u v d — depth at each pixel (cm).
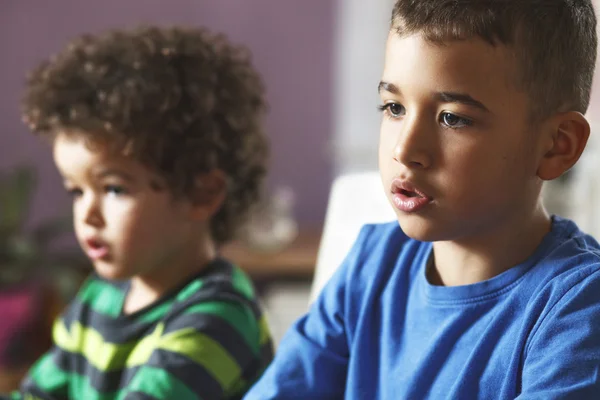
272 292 257
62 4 271
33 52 273
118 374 106
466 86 55
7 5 270
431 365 65
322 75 275
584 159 199
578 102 61
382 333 71
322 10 271
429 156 57
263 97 124
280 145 279
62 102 100
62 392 114
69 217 246
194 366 93
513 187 58
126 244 99
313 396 74
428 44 56
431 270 70
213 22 273
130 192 98
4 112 274
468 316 64
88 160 98
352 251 79
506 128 56
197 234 106
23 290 238
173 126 102
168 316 100
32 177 270
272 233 243
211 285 102
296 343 77
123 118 97
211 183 108
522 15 56
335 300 76
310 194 282
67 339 115
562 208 201
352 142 277
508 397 60
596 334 56
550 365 57
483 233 62
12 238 235
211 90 107
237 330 98
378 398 70
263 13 272
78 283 245
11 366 228
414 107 57
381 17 271
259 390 75
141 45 107
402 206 58
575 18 60
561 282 60
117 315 109
